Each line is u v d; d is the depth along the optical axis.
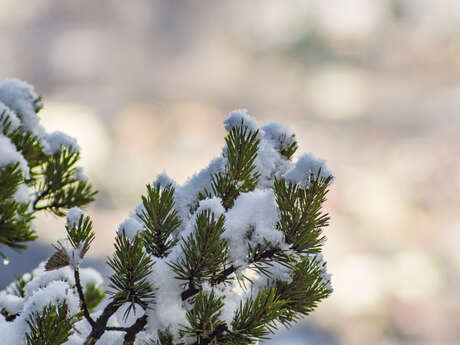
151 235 1.76
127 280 1.71
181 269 1.71
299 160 1.74
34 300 1.74
